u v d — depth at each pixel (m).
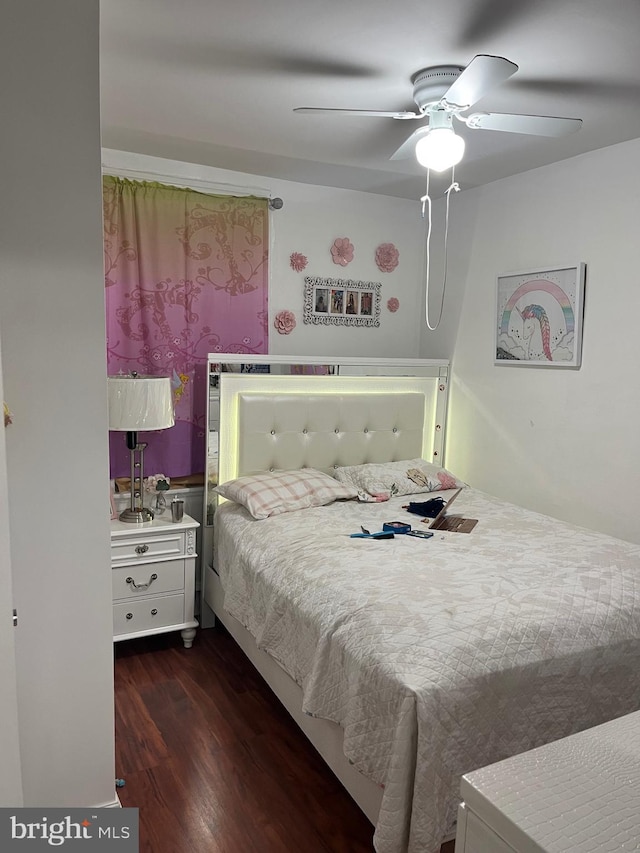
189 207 3.35
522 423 3.56
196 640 3.29
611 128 2.75
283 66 2.16
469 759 1.67
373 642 1.82
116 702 2.68
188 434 3.48
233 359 3.38
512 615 1.92
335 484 3.38
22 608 1.75
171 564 3.10
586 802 0.81
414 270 4.23
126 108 2.56
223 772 2.24
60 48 1.61
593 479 3.17
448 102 2.05
